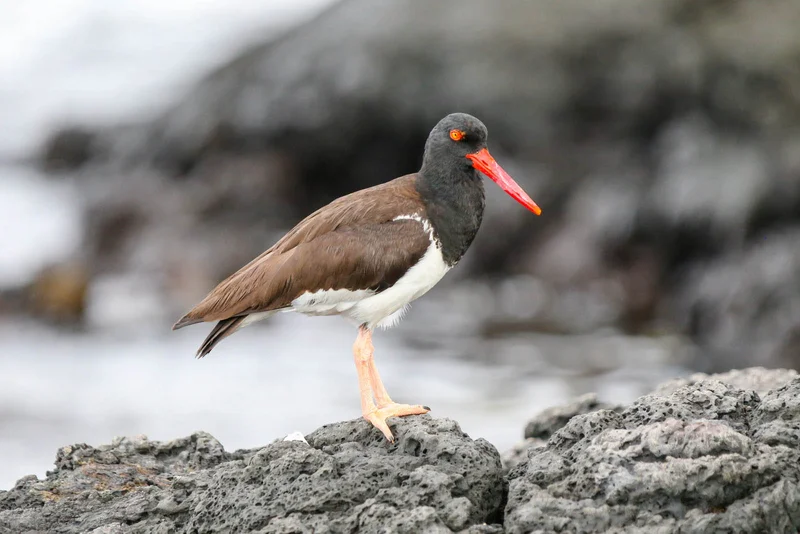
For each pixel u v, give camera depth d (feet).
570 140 71.77
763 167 63.72
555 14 73.87
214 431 46.52
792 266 58.13
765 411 20.43
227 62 82.69
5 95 110.63
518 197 25.95
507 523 18.94
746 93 68.03
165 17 126.31
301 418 48.19
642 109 70.85
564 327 63.62
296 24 83.25
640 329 63.05
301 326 64.28
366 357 25.75
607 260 66.18
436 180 26.23
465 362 57.21
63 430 47.16
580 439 21.13
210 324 65.77
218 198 75.36
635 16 72.74
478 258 69.05
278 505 19.84
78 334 64.80
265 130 76.28
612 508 18.58
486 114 71.97
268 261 25.23
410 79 73.10
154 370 57.00
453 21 74.28
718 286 60.90
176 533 20.77
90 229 76.28
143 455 25.21
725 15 72.13
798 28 70.13
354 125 74.08
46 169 99.04
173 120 81.92
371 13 76.64
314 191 77.05
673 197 65.05
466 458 20.68
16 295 68.33
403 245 25.31
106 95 108.37
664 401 21.09
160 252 72.54
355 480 20.12
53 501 22.74
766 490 18.31
